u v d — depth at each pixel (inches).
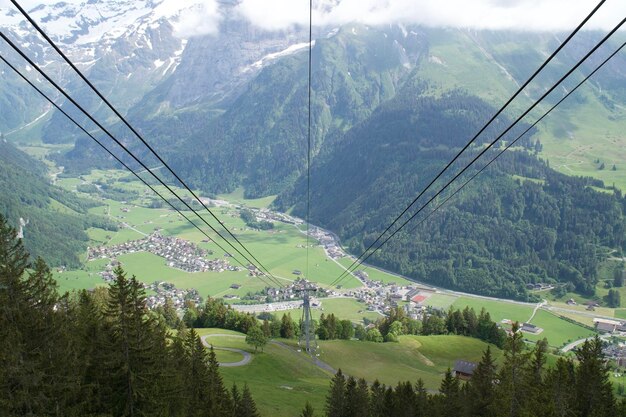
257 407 3459.6
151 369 1870.1
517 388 2255.2
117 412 1819.6
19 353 1397.6
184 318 6712.6
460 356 6072.8
